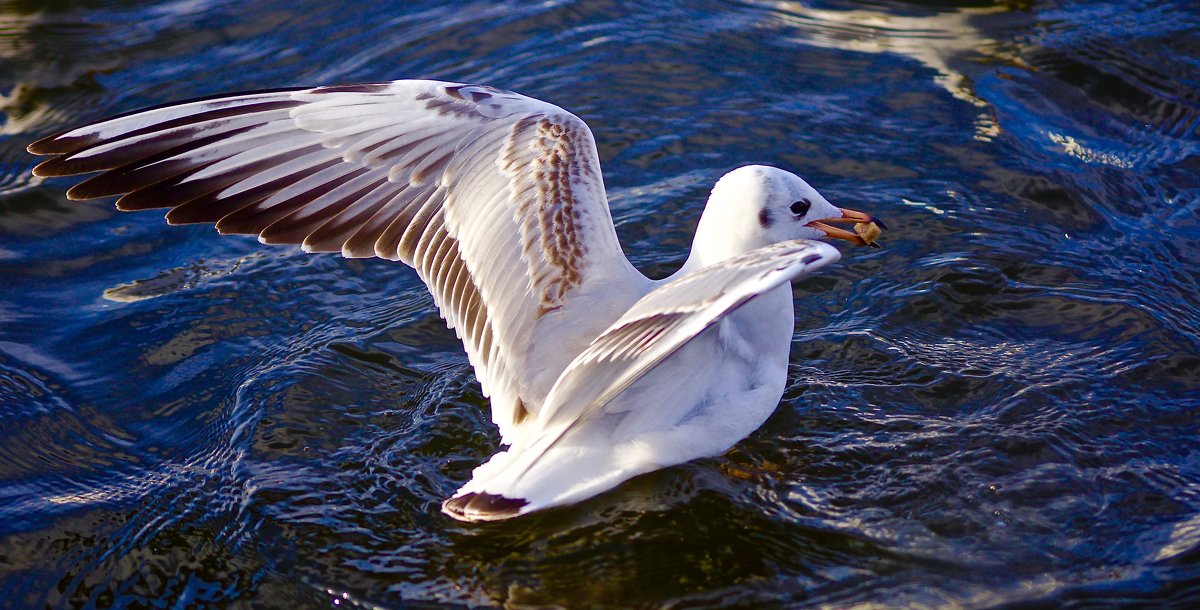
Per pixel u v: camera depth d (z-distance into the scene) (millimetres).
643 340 5562
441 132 7238
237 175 7344
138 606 6902
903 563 7051
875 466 7828
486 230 6949
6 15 13328
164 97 12094
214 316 9578
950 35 13156
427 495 7703
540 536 7336
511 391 6953
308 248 7289
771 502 7531
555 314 6781
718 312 5121
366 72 12547
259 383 8727
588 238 6844
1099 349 8945
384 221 7266
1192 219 10492
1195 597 6734
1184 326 9164
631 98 12195
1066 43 12891
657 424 7277
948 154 11297
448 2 13820
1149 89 12211
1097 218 10492
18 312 9656
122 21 13352
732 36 13266
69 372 9008
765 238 7930
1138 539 7180
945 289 9617
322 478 7840
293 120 7336
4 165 11367
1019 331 9188
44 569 7199
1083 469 7758
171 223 7285
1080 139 11539
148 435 8398
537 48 13008
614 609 6785
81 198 7199
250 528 7426
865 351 9000
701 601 6812
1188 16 13273
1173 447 7965
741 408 7531
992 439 8039
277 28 13305
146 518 7574
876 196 10750
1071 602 6715
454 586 6973
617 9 13750
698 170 11172
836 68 12672
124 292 9906
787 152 11375
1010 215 10508
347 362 8984
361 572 7082
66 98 12133
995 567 7000
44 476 8008
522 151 7031
